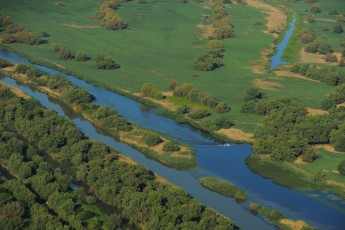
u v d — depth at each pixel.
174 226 110.56
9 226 109.75
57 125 157.25
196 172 143.38
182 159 148.75
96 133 163.50
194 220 115.44
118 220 115.19
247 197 131.75
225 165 148.00
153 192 120.44
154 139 155.75
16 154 137.38
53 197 119.44
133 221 116.81
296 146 151.75
